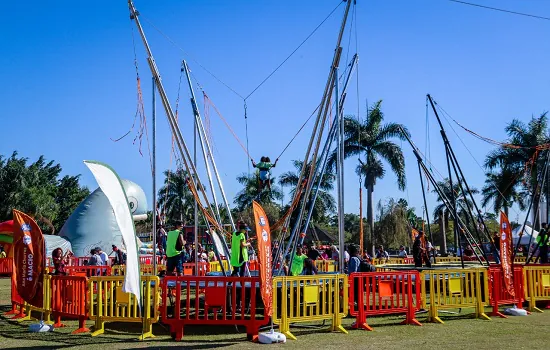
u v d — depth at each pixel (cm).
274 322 1257
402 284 1502
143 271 2381
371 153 5016
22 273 1388
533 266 1812
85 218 4138
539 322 1532
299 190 1554
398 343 1200
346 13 1401
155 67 1457
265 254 1217
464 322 1535
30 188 6900
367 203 4991
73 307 1388
